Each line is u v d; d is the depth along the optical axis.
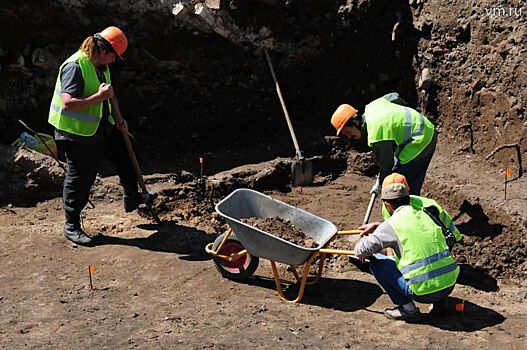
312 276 6.61
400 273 5.76
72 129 6.64
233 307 6.05
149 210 7.56
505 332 5.73
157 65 9.01
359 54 9.45
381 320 5.90
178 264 6.73
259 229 6.08
